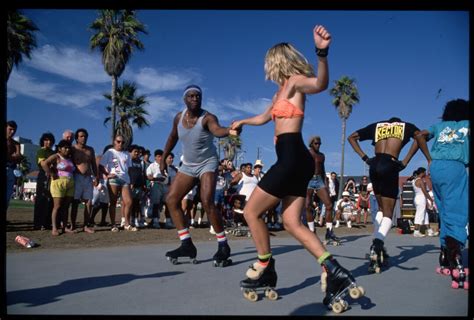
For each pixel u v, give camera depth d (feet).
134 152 30.89
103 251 18.13
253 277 10.05
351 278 9.06
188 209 32.58
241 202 31.04
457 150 12.27
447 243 11.92
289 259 16.84
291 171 9.61
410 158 14.96
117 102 96.02
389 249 21.30
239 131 11.44
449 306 9.66
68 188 24.39
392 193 14.80
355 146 16.15
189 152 15.33
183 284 11.70
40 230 25.73
